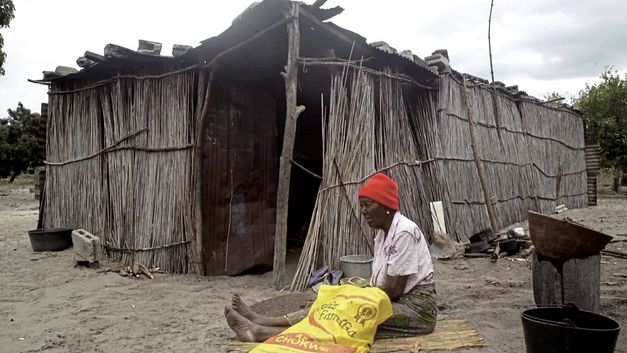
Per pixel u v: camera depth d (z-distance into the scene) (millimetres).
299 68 5910
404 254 3113
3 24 14688
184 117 5789
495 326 3637
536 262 3744
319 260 5270
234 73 6012
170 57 5715
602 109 19578
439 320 3656
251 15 4781
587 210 12539
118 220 6203
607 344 2488
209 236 5707
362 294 3002
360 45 5656
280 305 4207
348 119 5625
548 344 2605
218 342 3381
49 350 3332
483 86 9055
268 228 6293
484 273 5500
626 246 6867
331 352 2709
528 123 10945
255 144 6230
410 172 6684
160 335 3592
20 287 5000
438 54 7504
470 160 8320
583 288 3529
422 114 7434
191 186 5684
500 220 9055
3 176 24500
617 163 19297
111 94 6465
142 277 5434
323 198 5309
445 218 7270
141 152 6078
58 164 7156
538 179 11094
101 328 3770
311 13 4926
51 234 6691
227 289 4973
